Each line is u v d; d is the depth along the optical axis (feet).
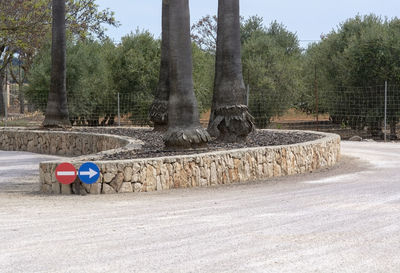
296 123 96.27
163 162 32.30
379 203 25.32
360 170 40.32
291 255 16.88
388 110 79.05
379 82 80.89
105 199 28.48
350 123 84.43
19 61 136.36
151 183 31.81
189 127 39.40
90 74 93.76
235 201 26.96
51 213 24.16
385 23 85.76
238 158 35.81
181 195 29.63
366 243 18.16
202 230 20.30
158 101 60.29
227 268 15.64
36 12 97.60
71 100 90.79
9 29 96.89
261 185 33.45
